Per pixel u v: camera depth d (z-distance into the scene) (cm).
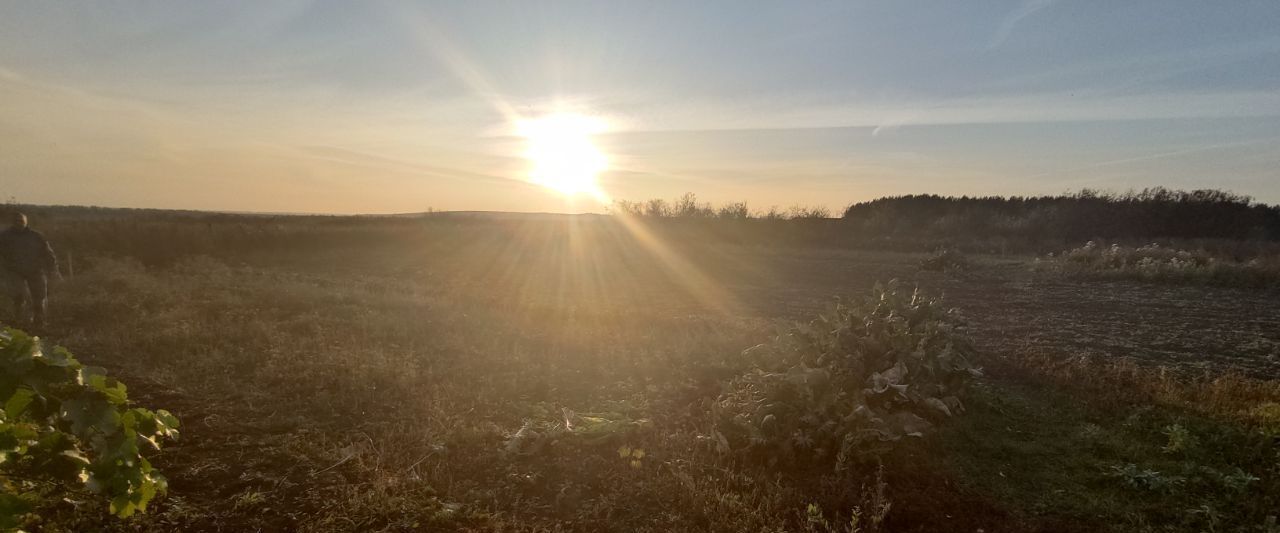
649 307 1469
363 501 434
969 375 736
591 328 1101
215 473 464
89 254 2078
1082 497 506
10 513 268
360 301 1304
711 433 569
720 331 1080
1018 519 471
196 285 1437
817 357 711
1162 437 627
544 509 457
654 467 523
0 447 265
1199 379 848
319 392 670
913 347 718
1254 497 491
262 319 1056
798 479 511
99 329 942
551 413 659
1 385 248
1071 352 1009
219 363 761
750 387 646
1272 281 1864
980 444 604
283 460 496
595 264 2581
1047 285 1908
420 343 929
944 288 1836
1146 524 463
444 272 2211
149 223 2592
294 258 2591
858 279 2070
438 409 634
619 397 727
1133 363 917
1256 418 651
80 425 263
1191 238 3531
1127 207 4012
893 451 561
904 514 466
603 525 437
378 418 611
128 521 386
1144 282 1961
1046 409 709
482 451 542
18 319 997
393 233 3412
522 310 1304
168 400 615
